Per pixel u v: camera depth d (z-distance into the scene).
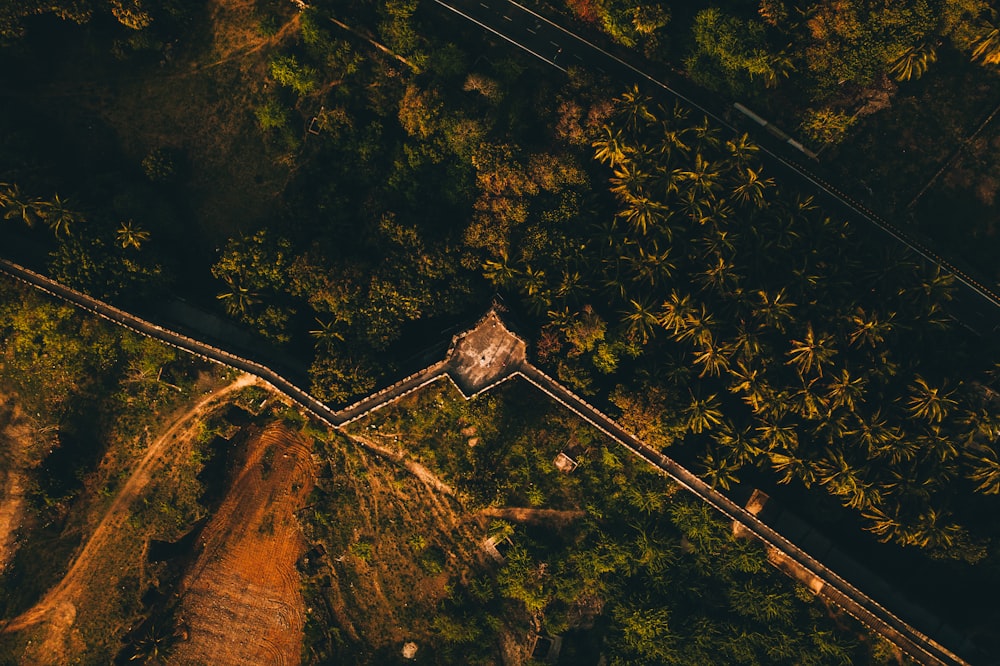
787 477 111.06
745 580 119.00
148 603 125.00
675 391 111.69
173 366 122.88
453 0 122.38
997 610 111.50
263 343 120.81
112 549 124.81
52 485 120.06
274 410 124.31
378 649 125.62
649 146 112.38
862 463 109.81
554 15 121.75
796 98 116.94
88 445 123.62
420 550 124.75
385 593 125.44
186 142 123.44
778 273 111.06
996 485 106.25
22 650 123.25
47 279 116.69
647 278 111.62
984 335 116.56
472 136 115.38
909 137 117.75
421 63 118.62
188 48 123.25
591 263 112.94
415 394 120.81
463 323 120.25
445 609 123.31
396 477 124.69
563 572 121.56
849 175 118.94
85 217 115.25
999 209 116.38
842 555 114.50
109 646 124.62
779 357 110.75
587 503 122.00
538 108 116.94
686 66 117.50
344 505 125.50
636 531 120.81
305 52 122.12
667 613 118.62
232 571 126.62
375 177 120.81
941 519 108.50
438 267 114.81
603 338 113.38
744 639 117.81
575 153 114.75
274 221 122.62
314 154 122.50
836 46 109.31
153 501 124.94
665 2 117.06
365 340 116.00
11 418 121.94
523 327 117.38
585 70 117.19
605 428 115.81
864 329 106.31
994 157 116.44
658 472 119.94
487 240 114.62
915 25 107.38
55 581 123.94
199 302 121.88
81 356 121.00
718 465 111.94
